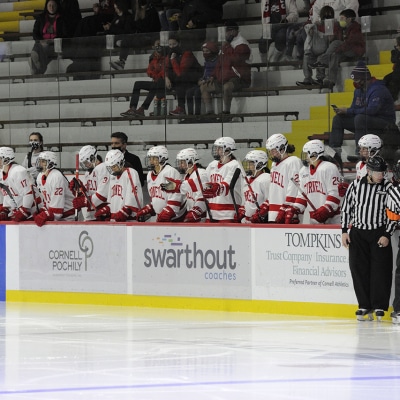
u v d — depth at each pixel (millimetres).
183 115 23531
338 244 18141
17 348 14789
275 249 18891
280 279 18844
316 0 24031
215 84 23188
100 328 17031
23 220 22141
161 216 20688
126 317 18594
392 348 14461
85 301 21094
